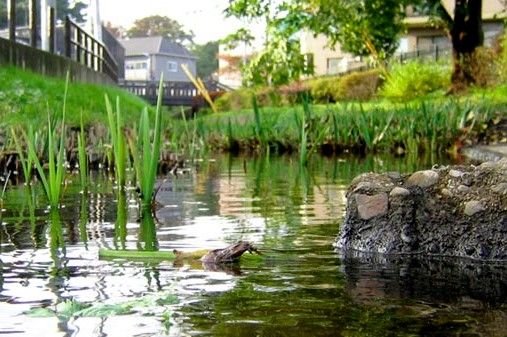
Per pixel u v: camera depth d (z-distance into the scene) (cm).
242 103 3638
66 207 554
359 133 1338
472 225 364
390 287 291
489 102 1658
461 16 2498
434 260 351
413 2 2567
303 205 565
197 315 247
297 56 3019
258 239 405
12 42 1731
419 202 377
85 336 224
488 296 276
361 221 381
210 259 345
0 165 812
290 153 1386
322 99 3381
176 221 479
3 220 484
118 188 634
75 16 6644
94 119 1327
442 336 227
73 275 310
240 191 682
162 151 1000
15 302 265
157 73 9069
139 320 241
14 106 1321
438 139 1304
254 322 240
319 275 314
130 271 319
